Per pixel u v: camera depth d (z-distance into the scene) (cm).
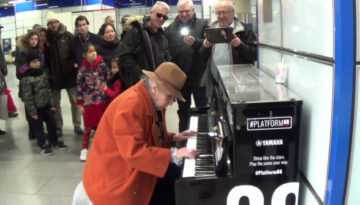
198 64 391
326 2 139
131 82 347
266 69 267
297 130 165
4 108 521
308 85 163
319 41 147
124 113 184
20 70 433
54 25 497
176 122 577
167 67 191
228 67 300
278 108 162
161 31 367
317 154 153
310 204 164
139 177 194
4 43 1784
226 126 196
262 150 167
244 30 349
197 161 198
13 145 489
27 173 388
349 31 127
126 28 408
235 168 169
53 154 445
